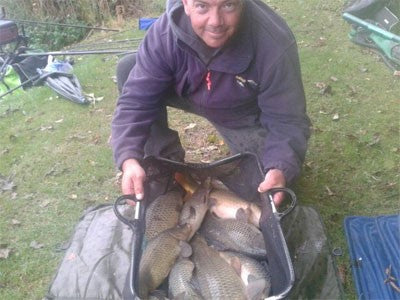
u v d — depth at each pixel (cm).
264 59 116
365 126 184
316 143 177
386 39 228
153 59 124
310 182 160
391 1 250
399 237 135
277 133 123
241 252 123
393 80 211
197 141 185
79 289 123
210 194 133
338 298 118
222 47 115
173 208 131
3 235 152
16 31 282
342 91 206
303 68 225
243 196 138
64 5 415
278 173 118
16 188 171
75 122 209
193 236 128
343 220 145
